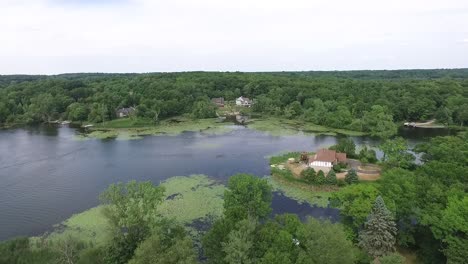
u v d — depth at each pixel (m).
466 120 167.38
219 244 45.41
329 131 160.38
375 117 158.25
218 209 74.94
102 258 49.03
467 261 44.12
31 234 65.44
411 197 54.38
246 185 61.00
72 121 187.00
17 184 92.19
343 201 57.91
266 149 127.50
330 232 41.84
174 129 167.25
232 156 117.88
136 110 184.62
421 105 175.50
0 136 152.62
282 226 49.00
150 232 48.28
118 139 146.25
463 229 45.28
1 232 66.38
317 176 88.38
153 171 101.88
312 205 77.38
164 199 80.25
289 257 40.69
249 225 42.97
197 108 198.75
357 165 102.88
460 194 51.47
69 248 52.94
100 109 182.00
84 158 116.81
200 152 123.38
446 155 82.25
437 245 51.34
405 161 94.75
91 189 87.88
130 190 52.00
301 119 187.38
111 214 52.12
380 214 50.09
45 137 150.62
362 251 50.22
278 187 88.00
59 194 84.94
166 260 39.50
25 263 50.59
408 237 54.53
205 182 91.94
